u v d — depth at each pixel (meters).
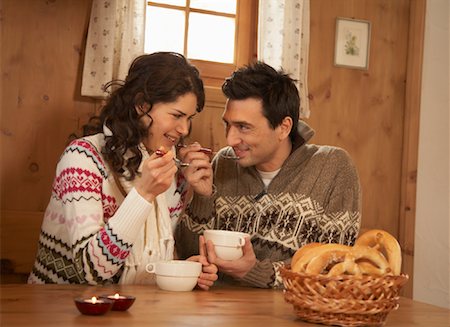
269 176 2.26
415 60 3.44
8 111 2.80
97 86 2.79
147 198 1.69
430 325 1.30
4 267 2.77
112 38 2.78
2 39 2.79
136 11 2.84
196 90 1.89
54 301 1.34
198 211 2.21
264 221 2.18
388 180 3.45
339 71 3.37
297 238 2.14
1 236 2.77
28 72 2.83
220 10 3.21
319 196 2.19
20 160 2.82
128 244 1.69
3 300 1.33
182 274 1.59
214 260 1.71
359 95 3.40
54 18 2.85
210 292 1.62
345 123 3.37
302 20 3.12
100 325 1.12
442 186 3.46
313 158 2.25
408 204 3.42
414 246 3.42
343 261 1.30
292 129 2.23
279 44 3.02
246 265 1.76
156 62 1.87
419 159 3.45
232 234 1.73
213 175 2.31
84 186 1.79
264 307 1.41
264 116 2.09
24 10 2.82
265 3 3.05
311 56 3.31
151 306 1.35
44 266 1.93
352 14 3.39
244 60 3.23
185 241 2.22
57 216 1.91
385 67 3.45
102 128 1.93
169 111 1.86
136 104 1.87
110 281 1.84
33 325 1.09
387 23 3.45
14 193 2.81
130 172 1.86
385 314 1.25
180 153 2.10
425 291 3.44
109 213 1.86
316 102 3.32
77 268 1.71
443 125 3.47
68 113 2.87
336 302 1.20
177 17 3.13
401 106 3.47
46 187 2.85
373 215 3.42
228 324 1.18
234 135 2.12
